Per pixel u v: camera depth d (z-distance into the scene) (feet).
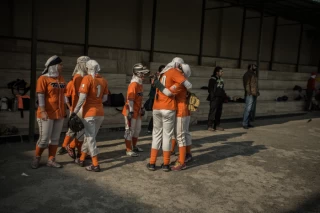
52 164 16.75
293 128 34.60
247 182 16.83
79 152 18.16
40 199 12.95
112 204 13.02
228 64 48.78
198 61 44.42
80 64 17.88
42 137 15.92
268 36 55.11
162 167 17.81
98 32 34.65
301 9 41.83
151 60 38.11
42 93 15.43
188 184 15.88
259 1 37.11
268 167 19.69
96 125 16.55
